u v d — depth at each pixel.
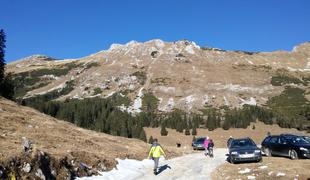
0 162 15.29
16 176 15.54
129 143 37.53
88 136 33.88
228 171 21.11
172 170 24.11
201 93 166.38
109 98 161.38
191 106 149.38
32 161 16.77
